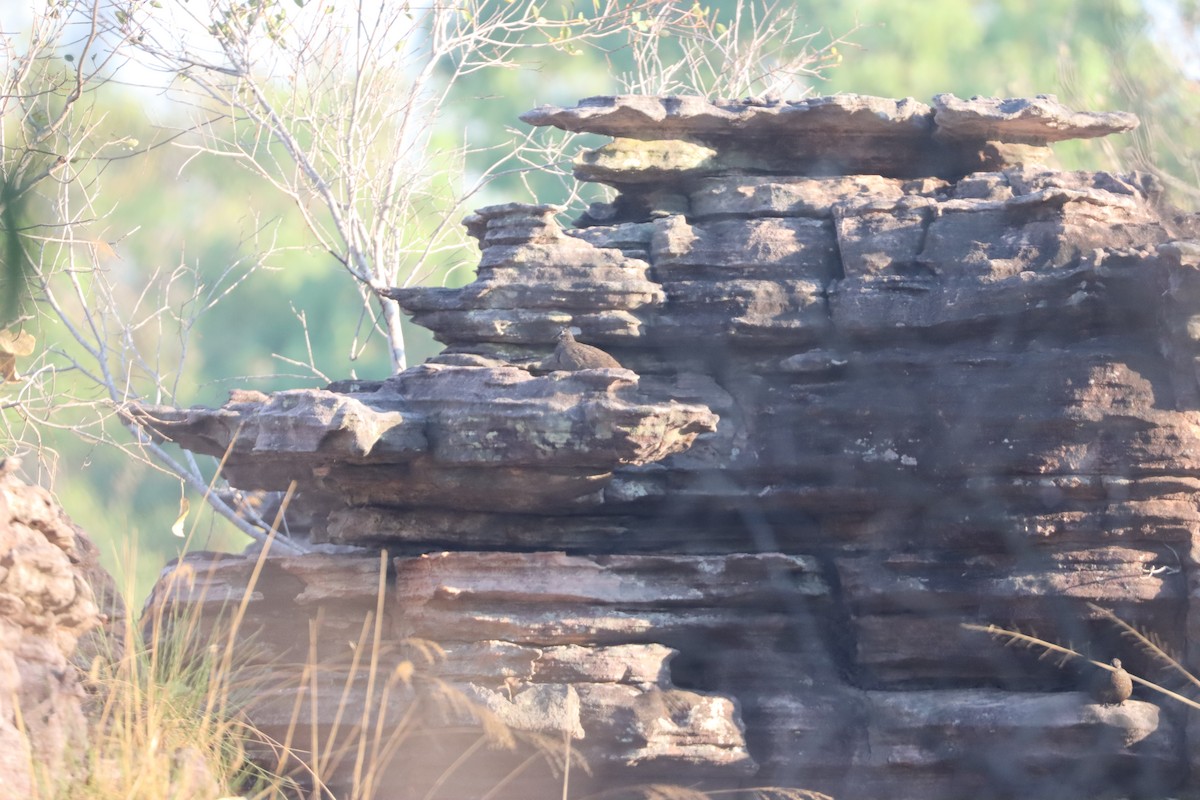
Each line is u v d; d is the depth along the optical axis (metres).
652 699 24.00
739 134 29.30
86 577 26.06
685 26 51.31
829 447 26.23
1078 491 24.44
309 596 26.38
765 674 25.62
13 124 33.12
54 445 47.03
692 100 28.62
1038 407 24.61
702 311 27.17
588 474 24.70
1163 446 24.30
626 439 23.59
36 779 17.25
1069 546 24.77
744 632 25.55
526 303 26.95
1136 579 24.39
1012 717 23.83
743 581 25.44
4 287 24.70
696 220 29.27
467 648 24.34
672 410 23.73
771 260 27.41
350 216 43.88
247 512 38.97
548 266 27.08
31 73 33.69
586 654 24.11
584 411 23.84
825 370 26.61
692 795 23.59
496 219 27.78
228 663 24.33
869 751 24.88
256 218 51.16
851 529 26.45
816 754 25.02
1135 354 24.78
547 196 68.81
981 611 25.08
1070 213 25.97
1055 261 25.58
